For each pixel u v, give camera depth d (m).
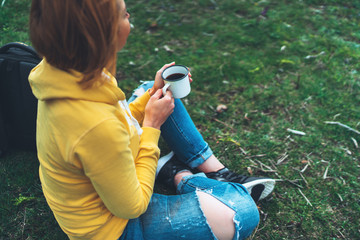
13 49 1.79
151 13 3.38
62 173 0.97
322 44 3.00
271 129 2.27
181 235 1.27
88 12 0.78
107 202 1.01
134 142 1.11
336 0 3.58
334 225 1.74
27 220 1.74
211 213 1.29
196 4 3.55
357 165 2.03
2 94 1.81
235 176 1.73
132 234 1.22
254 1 3.61
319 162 2.05
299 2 3.57
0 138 1.94
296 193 1.88
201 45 3.02
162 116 1.23
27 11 3.22
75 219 1.08
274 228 1.73
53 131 0.89
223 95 2.54
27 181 1.91
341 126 2.26
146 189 1.12
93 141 0.87
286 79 2.66
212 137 2.22
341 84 2.60
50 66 0.88
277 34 3.13
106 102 0.92
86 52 0.83
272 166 2.04
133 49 2.94
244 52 2.94
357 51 2.91
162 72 1.42
